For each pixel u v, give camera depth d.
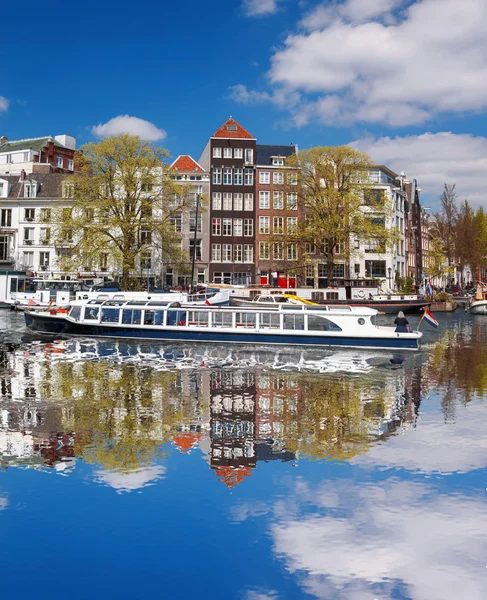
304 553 7.45
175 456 10.83
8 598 6.55
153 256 63.72
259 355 25.36
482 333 37.56
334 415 14.07
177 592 6.70
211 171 66.69
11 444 11.48
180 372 20.39
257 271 66.69
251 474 9.91
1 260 65.69
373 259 71.94
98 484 9.41
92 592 6.66
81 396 16.02
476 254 83.38
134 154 50.22
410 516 8.41
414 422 13.45
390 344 27.92
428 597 6.61
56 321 32.12
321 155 53.97
